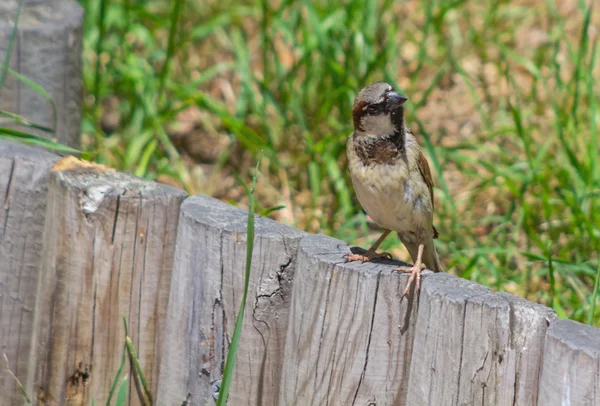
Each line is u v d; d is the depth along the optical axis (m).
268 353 6.70
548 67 16.03
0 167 7.15
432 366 6.00
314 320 6.39
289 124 13.62
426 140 11.48
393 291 6.21
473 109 15.23
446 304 5.89
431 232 8.50
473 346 5.85
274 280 6.57
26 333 7.47
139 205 6.84
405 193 8.06
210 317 6.70
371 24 14.13
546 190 11.51
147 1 16.84
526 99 14.98
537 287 10.66
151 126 13.24
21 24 9.51
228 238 6.53
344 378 6.38
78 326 7.05
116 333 7.03
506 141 14.22
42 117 9.62
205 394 6.82
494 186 12.88
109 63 14.15
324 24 14.23
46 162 7.22
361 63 14.11
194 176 13.52
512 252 9.80
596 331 5.57
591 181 11.36
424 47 14.64
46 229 7.21
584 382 5.39
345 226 11.12
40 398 7.28
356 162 8.13
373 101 7.87
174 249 6.95
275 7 17.72
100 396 7.12
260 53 17.05
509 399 5.85
